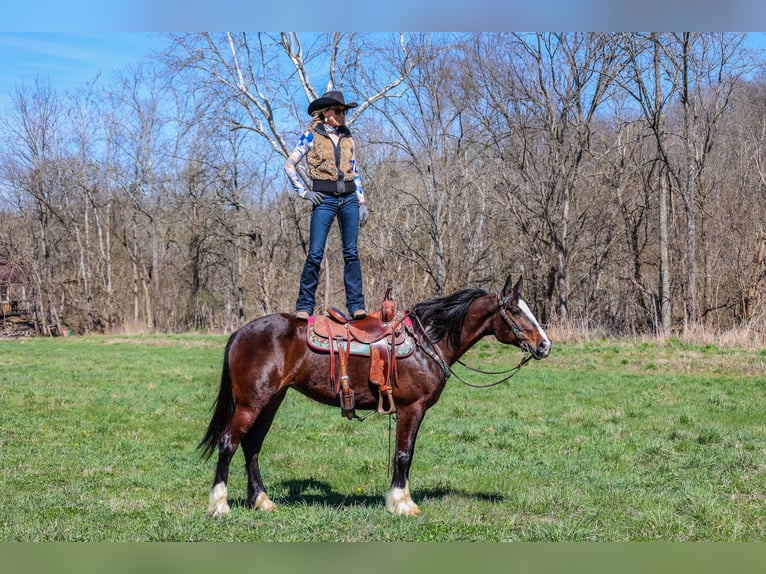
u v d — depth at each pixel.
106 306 43.97
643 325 28.42
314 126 7.18
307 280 7.16
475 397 15.54
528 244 30.20
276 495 7.79
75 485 8.24
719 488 7.93
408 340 6.75
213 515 6.56
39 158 43.94
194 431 12.03
